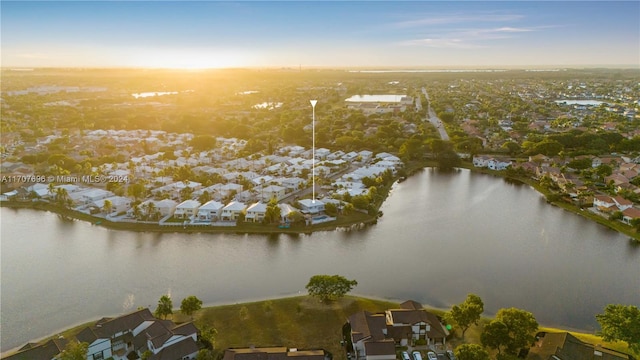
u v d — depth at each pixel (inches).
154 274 4709.6
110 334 3319.4
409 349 3363.7
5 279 4589.1
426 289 4409.5
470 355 2970.0
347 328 3567.9
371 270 4805.6
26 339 3609.7
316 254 5206.7
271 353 3083.2
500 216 6525.6
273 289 4392.2
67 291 4352.9
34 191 7062.0
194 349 3216.0
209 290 4379.9
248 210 6097.4
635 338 3184.1
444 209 6835.6
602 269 4842.5
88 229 5944.9
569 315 3969.0
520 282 4557.1
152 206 6230.3
